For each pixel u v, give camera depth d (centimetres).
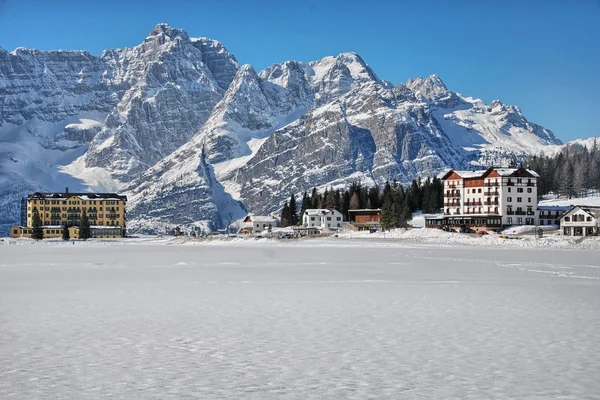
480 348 3828
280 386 3041
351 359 3562
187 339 4100
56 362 3497
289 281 8069
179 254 17438
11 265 12325
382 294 6488
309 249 19800
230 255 16325
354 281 7994
